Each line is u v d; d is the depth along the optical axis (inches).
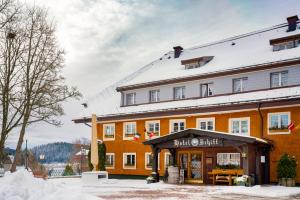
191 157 1095.6
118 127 1365.7
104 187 917.8
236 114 1081.4
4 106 999.6
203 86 1217.4
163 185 964.6
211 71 1179.9
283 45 1136.8
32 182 405.1
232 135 914.7
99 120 1413.6
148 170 1258.6
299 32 1192.8
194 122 1167.0
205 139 965.2
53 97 1106.1
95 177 1067.9
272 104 1002.1
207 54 1390.3
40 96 1084.5
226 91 1149.7
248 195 726.5
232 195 722.2
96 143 1134.4
